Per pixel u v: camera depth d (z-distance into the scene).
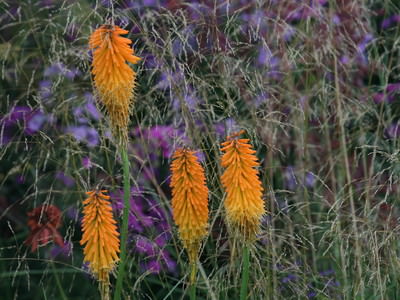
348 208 5.96
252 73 6.03
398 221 5.23
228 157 3.84
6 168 6.65
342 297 5.38
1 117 6.18
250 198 3.82
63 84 6.15
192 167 3.80
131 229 5.88
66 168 5.40
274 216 5.46
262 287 5.08
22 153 6.54
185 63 5.49
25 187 6.71
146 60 5.80
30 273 6.28
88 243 3.73
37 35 6.37
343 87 6.66
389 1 6.76
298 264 5.66
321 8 6.27
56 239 5.47
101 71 3.86
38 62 6.40
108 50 3.80
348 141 6.39
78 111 5.91
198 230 3.88
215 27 5.79
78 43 6.38
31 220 5.44
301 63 6.65
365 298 5.47
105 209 3.70
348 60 6.48
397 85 6.49
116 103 3.87
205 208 3.86
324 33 6.21
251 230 3.90
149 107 5.70
